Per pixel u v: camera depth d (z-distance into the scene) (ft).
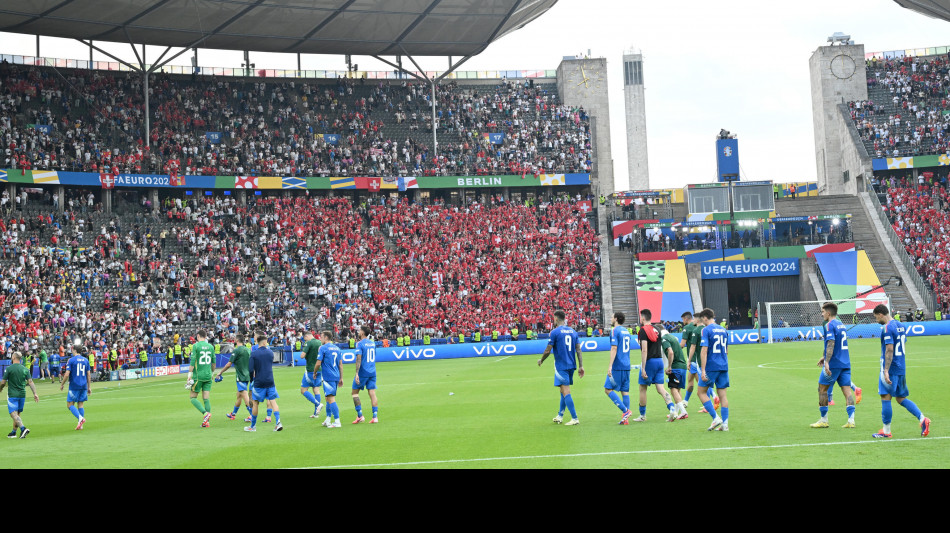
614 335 48.21
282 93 203.10
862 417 47.75
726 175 187.73
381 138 199.41
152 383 113.91
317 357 58.08
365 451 42.22
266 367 52.65
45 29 169.07
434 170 191.93
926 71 215.10
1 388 53.47
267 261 167.84
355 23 181.06
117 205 173.27
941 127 200.85
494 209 189.98
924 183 197.16
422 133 205.05
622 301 174.81
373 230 181.47
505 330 161.07
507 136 205.16
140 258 159.22
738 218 186.29
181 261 163.32
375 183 186.70
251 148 186.29
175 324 148.36
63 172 161.89
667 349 49.14
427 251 177.88
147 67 198.70
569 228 187.62
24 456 44.96
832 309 44.37
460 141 204.23
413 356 150.20
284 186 180.96
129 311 145.69
